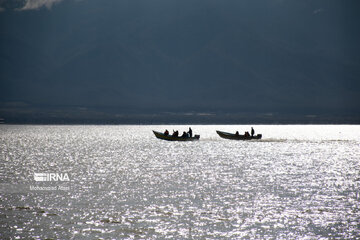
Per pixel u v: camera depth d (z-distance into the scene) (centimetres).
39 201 12525
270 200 12762
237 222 10444
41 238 9269
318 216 10950
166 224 10275
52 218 10712
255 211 11456
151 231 9762
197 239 9262
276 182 16138
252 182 16150
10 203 12238
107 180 16625
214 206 12012
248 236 9450
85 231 9738
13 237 9312
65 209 11581
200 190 14388
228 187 15000
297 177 17500
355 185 15400
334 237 9362
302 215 11050
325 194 13662
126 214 11112
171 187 15012
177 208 11769
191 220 10612
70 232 9662
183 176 17762
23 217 10775
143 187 14988
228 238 9319
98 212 11300
